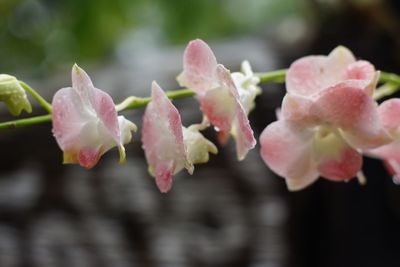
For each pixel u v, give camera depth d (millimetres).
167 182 282
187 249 474
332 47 462
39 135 502
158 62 526
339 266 466
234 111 291
